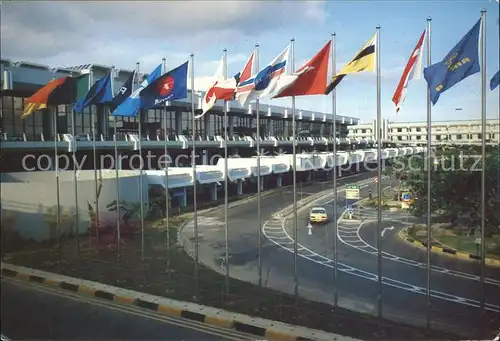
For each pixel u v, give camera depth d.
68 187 24.89
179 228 29.25
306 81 14.10
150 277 17.53
